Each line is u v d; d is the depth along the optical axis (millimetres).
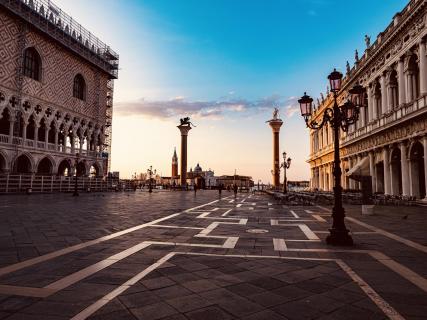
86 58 53781
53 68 47219
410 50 27453
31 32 42938
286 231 11453
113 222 13539
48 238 9680
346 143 43875
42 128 50188
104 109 61312
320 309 4488
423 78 25234
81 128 54281
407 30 27750
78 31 53594
